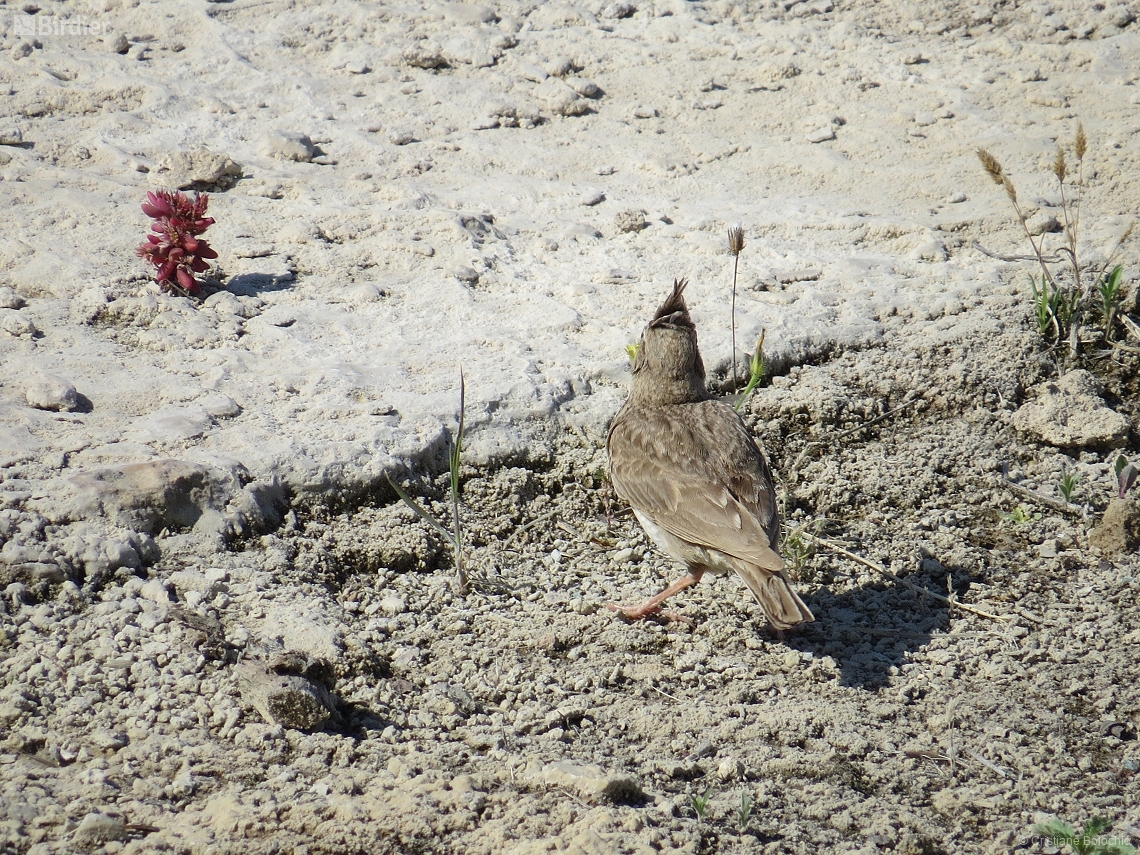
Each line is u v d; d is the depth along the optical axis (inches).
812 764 360.5
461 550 444.1
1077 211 700.0
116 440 457.1
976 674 412.5
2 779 314.3
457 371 537.3
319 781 330.3
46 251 586.2
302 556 431.8
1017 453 541.6
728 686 399.9
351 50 848.3
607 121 799.1
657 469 439.2
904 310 612.7
